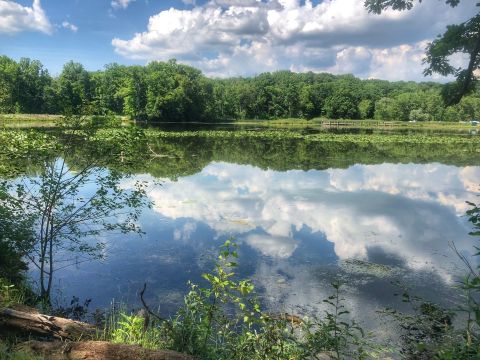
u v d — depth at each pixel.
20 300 6.49
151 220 12.62
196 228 11.96
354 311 7.20
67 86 78.44
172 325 5.04
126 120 76.06
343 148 37.22
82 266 8.91
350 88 126.50
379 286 8.32
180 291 7.81
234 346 4.62
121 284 8.08
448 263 9.64
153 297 7.53
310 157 30.23
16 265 7.52
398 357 5.64
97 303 7.23
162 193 16.48
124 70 82.50
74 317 6.56
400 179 21.25
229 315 6.69
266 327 4.52
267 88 114.50
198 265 9.17
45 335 4.91
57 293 7.58
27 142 7.38
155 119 79.25
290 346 4.83
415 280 8.63
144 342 4.87
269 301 7.52
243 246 10.59
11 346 4.18
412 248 10.71
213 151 32.62
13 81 72.44
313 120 107.19
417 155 32.50
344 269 9.22
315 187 18.59
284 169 23.91
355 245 10.89
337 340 4.46
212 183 19.00
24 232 7.23
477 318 3.70
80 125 7.57
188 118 84.06
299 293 7.92
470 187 19.34
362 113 116.38
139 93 76.75
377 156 31.47
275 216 13.55
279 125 86.81
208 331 4.62
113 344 4.22
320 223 12.84
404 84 158.12
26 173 7.74
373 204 15.46
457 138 48.44
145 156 8.77
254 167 24.47
